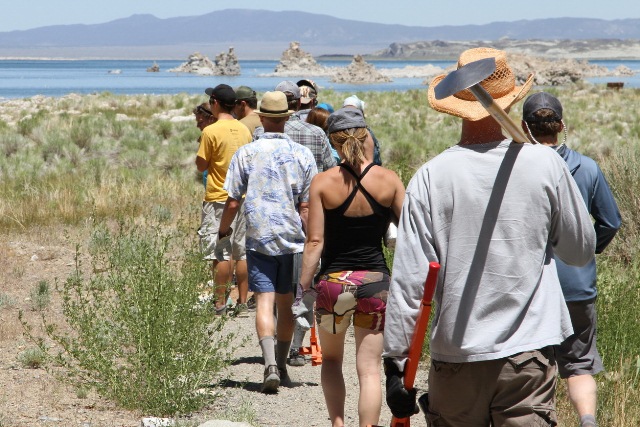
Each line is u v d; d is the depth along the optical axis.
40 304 29.41
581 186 15.30
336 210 15.70
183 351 19.27
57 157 82.69
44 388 20.11
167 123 105.88
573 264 11.30
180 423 17.33
